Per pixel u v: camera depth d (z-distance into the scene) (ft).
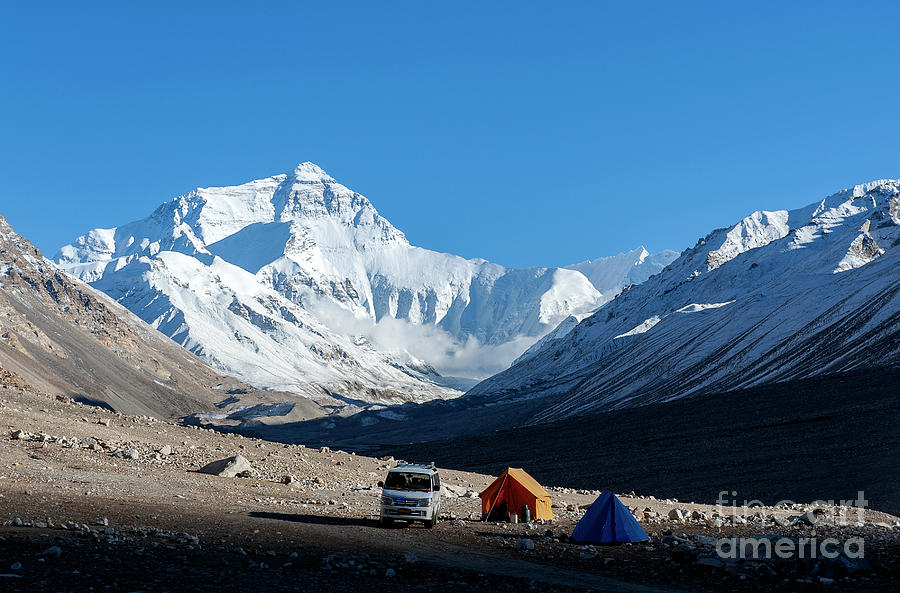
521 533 113.60
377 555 81.87
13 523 78.95
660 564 86.28
